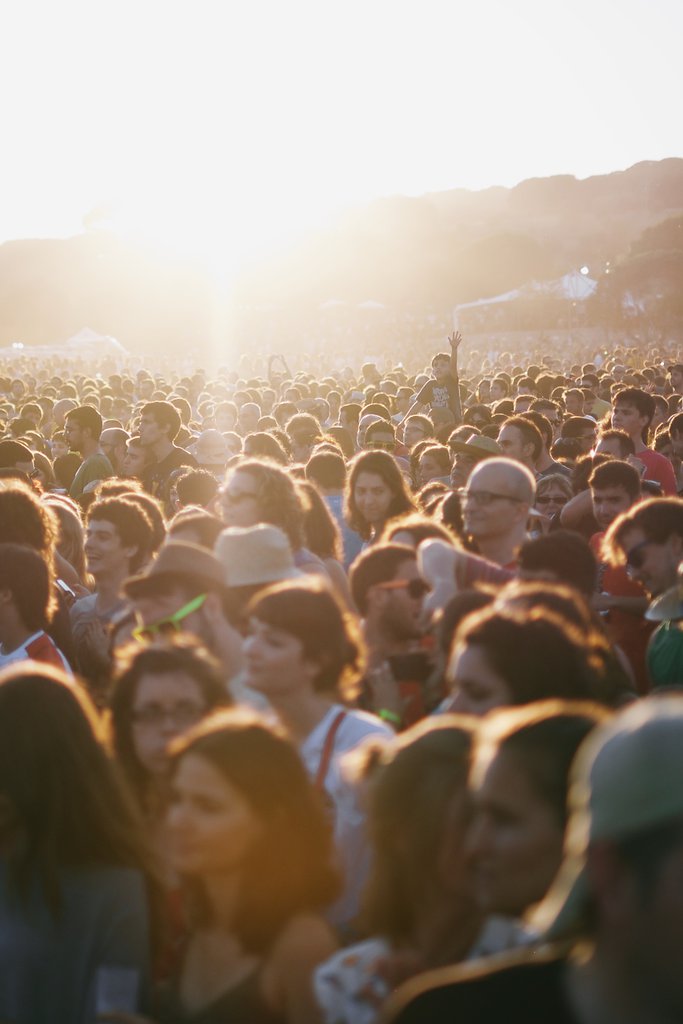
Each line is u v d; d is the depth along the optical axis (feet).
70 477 42.04
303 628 13.51
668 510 19.12
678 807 5.68
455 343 55.11
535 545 17.81
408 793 9.41
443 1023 6.52
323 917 10.52
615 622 20.74
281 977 10.04
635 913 5.74
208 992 10.33
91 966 11.04
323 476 29.58
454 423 47.93
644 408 34.19
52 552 22.86
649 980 5.82
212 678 12.78
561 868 8.09
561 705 8.56
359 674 14.33
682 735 5.77
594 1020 6.02
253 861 10.08
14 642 19.08
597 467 24.91
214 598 16.51
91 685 20.71
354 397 72.13
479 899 8.55
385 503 25.82
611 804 5.78
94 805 11.22
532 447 32.07
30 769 11.13
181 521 21.01
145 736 12.60
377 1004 9.29
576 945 6.34
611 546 19.57
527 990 6.43
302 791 10.25
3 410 70.79
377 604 16.93
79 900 11.07
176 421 37.27
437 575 16.93
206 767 10.05
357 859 12.60
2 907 11.15
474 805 8.87
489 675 11.47
